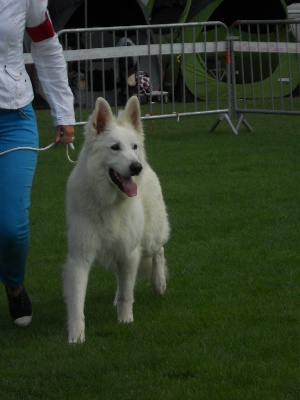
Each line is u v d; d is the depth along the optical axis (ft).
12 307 26.63
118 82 94.07
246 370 21.65
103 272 33.35
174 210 42.65
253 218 40.75
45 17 24.50
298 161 55.36
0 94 23.48
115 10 99.60
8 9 23.20
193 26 68.59
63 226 40.29
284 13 104.53
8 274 25.39
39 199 45.91
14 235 23.81
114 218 25.29
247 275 31.71
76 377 21.72
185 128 73.41
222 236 37.83
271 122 76.38
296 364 22.11
